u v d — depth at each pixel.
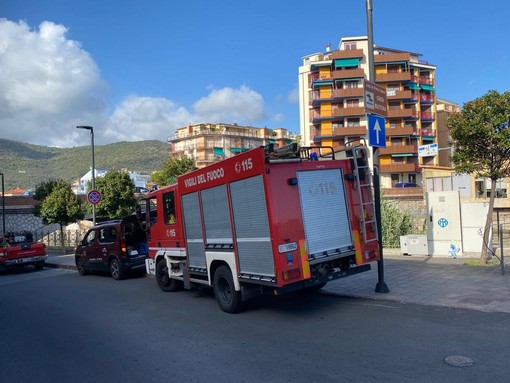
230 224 7.62
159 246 10.58
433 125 63.69
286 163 6.97
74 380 5.02
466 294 7.72
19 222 40.72
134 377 4.98
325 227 7.20
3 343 6.84
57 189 27.56
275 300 8.61
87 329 7.43
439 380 4.25
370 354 5.11
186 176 9.03
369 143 8.32
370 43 8.84
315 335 6.06
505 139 9.50
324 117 60.12
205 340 6.23
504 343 5.19
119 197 31.02
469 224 12.56
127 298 10.22
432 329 5.92
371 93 8.47
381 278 8.40
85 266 15.34
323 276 7.09
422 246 13.07
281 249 6.62
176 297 9.89
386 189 52.22
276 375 4.70
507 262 11.00
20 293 12.34
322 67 61.19
